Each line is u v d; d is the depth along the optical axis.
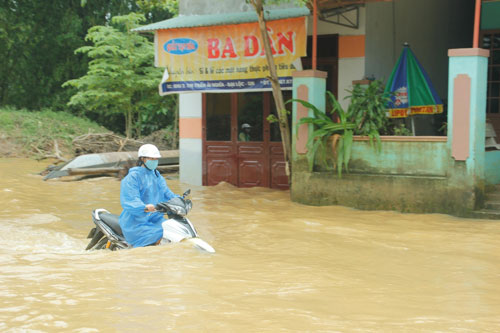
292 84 10.74
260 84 11.30
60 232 7.43
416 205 8.84
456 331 3.55
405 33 12.98
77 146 17.52
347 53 11.15
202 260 5.52
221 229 7.46
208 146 12.81
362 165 9.42
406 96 9.88
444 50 15.49
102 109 24.28
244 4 12.20
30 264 5.35
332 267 5.37
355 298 4.32
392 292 4.51
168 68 12.09
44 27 25.95
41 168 16.00
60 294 4.32
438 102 9.87
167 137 20.77
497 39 13.30
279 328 3.58
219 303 4.11
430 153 8.80
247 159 12.41
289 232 7.21
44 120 23.25
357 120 9.63
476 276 5.08
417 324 3.69
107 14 27.03
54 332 3.49
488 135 9.37
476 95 8.23
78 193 11.34
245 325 3.63
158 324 3.64
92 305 4.04
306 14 10.49
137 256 5.59
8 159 18.64
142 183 6.10
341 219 8.24
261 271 5.14
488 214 8.23
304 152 9.88
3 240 6.82
